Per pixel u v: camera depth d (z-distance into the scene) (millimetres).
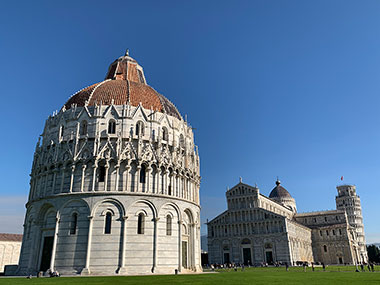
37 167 66062
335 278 45156
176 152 67750
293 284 34312
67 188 59125
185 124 75312
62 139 64375
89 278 43938
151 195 59281
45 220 59625
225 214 134750
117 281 37469
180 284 32781
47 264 55875
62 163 60844
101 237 54719
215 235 133875
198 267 67438
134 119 64562
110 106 64562
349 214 198500
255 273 62156
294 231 132750
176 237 61344
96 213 56062
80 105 67688
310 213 178750
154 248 56844
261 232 125875
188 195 68312
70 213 56688
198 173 77375
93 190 57344
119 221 56125
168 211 61156
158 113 68188
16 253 132000
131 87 72438
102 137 61875
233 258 127125
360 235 193625
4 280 41375
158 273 55406
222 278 43969
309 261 147000
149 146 62844
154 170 62031
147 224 57688
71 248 54438
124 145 62062
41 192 62406
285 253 118188
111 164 59750
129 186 58562
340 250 154125
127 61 88188
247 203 134750
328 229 159875
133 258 54719
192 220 68125
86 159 59469
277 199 187250
